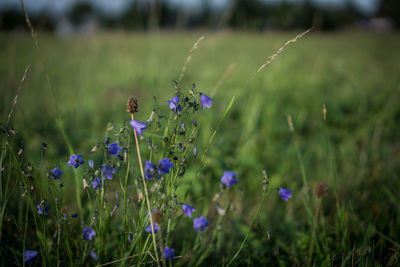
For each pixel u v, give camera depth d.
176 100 1.32
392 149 3.17
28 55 9.08
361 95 5.00
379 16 42.09
